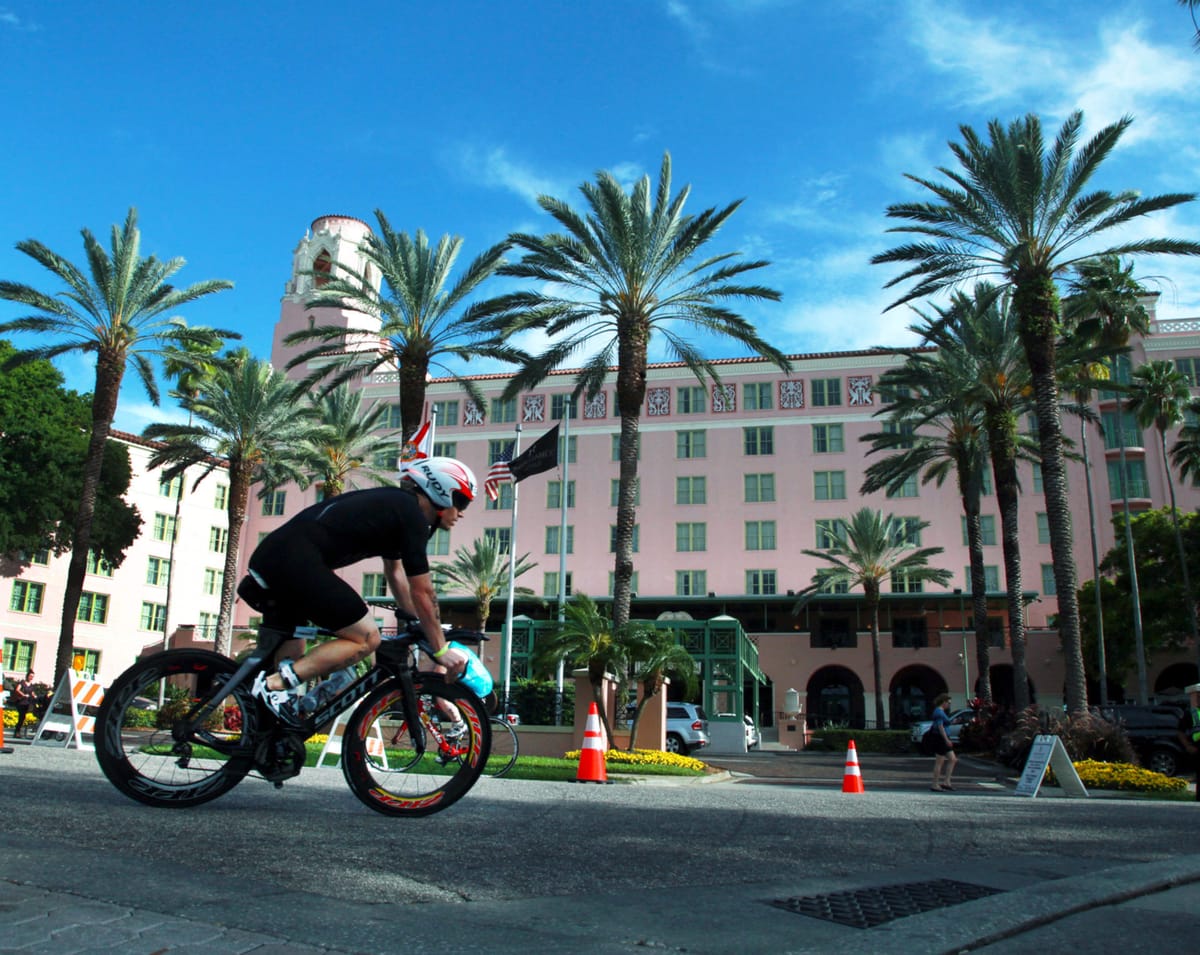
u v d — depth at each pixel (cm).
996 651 4844
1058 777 1522
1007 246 2381
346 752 418
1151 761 2175
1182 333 5534
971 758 3169
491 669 4509
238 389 3431
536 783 866
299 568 388
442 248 2745
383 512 402
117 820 354
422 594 407
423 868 314
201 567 5822
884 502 5616
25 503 3888
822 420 5816
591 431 6075
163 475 3544
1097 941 269
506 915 263
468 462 6197
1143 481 5397
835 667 5169
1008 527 3061
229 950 213
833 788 1742
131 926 225
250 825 362
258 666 405
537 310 2567
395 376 6366
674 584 5719
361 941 227
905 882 352
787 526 5681
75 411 4116
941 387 3216
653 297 2595
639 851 383
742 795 773
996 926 270
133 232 2942
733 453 5869
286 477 3747
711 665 4034
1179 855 468
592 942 242
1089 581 4681
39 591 4816
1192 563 4312
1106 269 2627
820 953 236
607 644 2089
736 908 290
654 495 5891
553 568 5862
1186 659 4722
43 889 252
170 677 409
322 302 2841
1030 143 2269
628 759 1897
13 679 2867
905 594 4991
